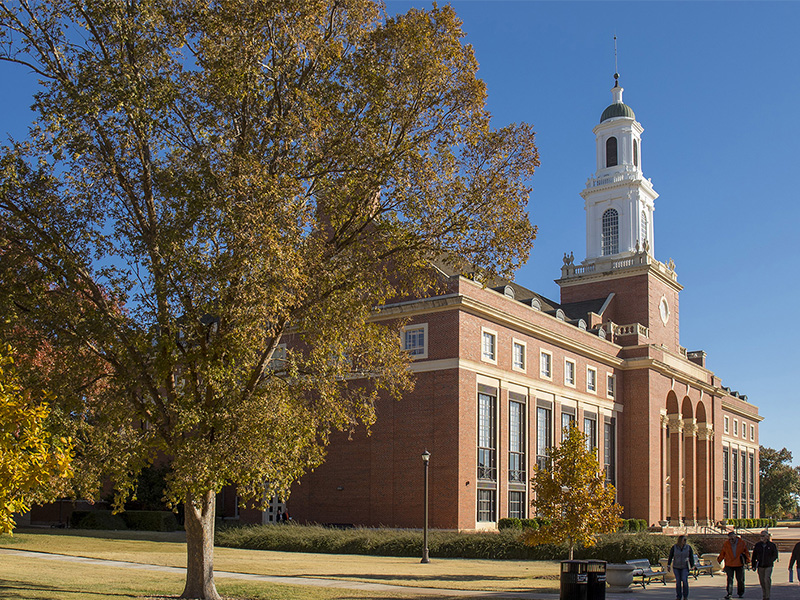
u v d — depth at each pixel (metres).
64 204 18.89
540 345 52.53
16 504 12.62
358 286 20.89
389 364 22.56
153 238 18.73
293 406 20.17
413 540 36.94
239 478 18.33
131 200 19.50
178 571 25.97
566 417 54.66
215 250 18.44
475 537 36.69
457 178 21.02
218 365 18.47
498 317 47.56
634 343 63.88
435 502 43.44
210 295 17.83
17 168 18.44
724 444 87.75
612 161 78.31
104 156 18.91
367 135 20.02
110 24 18.97
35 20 18.66
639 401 62.41
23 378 18.52
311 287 19.97
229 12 19.17
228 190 18.19
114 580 22.59
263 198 17.92
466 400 44.41
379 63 20.45
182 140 19.88
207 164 18.44
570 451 29.42
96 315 18.50
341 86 20.50
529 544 29.47
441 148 20.91
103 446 19.39
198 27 19.62
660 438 64.06
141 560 29.31
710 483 76.31
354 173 20.50
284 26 19.70
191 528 19.89
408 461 44.84
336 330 20.86
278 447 18.67
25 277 18.78
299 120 19.64
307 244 19.94
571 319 64.44
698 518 74.25
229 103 19.72
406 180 20.16
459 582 25.20
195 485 17.84
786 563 39.75
